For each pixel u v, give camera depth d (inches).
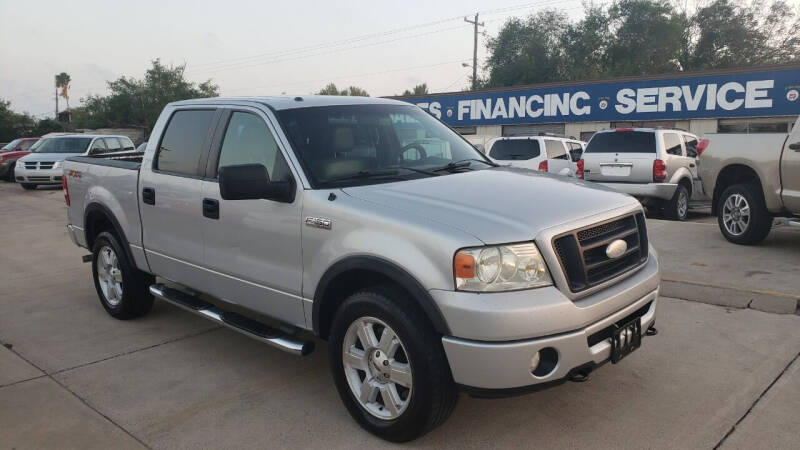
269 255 150.9
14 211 543.2
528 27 1907.0
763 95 854.5
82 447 133.5
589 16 1838.1
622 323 130.6
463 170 159.0
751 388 151.6
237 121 167.3
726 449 124.7
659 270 146.9
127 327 212.7
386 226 124.6
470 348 112.7
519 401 148.3
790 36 1747.0
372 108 173.8
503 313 110.8
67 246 366.3
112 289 221.9
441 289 114.9
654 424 135.7
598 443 128.9
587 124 1033.5
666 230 358.3
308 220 139.4
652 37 1776.6
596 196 140.8
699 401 145.8
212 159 170.6
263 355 184.5
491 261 113.3
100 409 151.3
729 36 1774.1
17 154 881.5
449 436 133.1
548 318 113.5
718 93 892.6
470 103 1175.0
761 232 305.1
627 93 979.3
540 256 117.0
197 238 173.3
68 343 198.1
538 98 1082.7
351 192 138.2
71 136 793.6
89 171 223.9
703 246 310.2
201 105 181.8
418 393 121.1
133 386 164.2
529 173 163.6
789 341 181.0
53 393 160.6
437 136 179.2
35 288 268.4
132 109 2368.4
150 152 193.6
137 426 142.6
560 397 149.4
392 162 159.6
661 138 430.6
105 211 211.3
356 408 136.8
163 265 190.9
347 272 133.0
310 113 160.7
